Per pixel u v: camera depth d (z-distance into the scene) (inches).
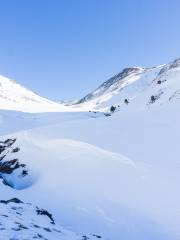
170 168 1295.5
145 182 1205.1
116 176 1294.3
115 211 1024.2
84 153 1664.6
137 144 1691.7
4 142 2250.2
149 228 925.2
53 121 4879.4
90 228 923.4
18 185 1625.2
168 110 2273.6
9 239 516.7
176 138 1635.1
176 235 878.4
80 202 1098.7
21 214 716.7
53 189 1268.5
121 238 882.1
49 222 737.6
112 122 2324.1
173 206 1014.4
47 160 1700.3
